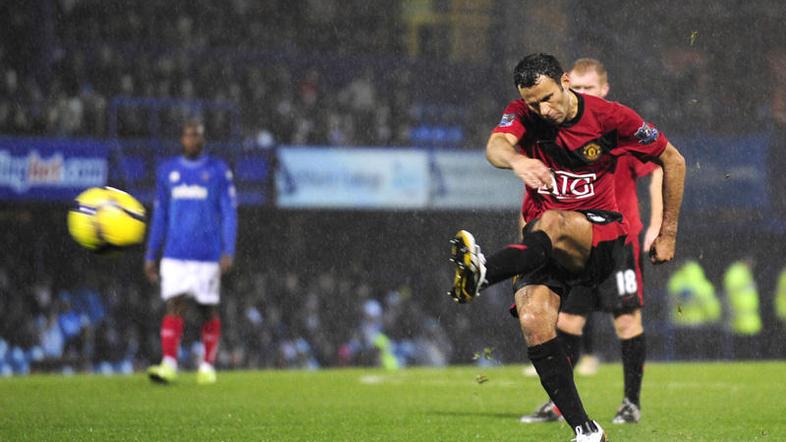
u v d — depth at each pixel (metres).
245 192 70.06
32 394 33.56
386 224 83.69
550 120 19.45
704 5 87.12
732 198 79.31
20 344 67.00
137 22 84.56
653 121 85.75
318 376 43.28
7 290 71.69
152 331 72.19
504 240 81.94
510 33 89.00
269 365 72.00
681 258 80.81
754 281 81.75
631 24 87.44
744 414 26.81
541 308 19.27
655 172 26.77
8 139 64.50
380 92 88.44
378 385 37.72
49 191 65.44
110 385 37.69
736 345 79.62
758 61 86.38
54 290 74.31
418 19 91.50
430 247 83.62
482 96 88.81
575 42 88.12
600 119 20.05
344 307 76.06
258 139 77.62
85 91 75.38
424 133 83.44
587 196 20.64
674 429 23.56
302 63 88.25
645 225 74.31
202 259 39.38
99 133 71.62
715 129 85.69
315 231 83.00
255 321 72.81
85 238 22.50
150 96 81.81
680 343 77.12
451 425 24.56
